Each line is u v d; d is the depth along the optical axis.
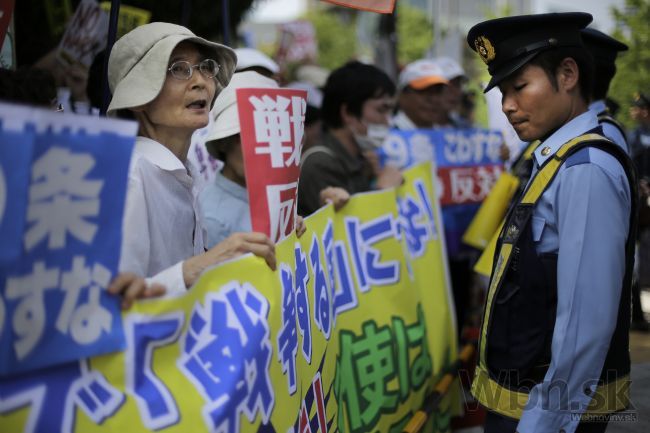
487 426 2.46
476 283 5.29
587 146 2.20
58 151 1.40
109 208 1.52
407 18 22.05
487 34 2.35
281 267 2.21
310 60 10.29
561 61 2.31
